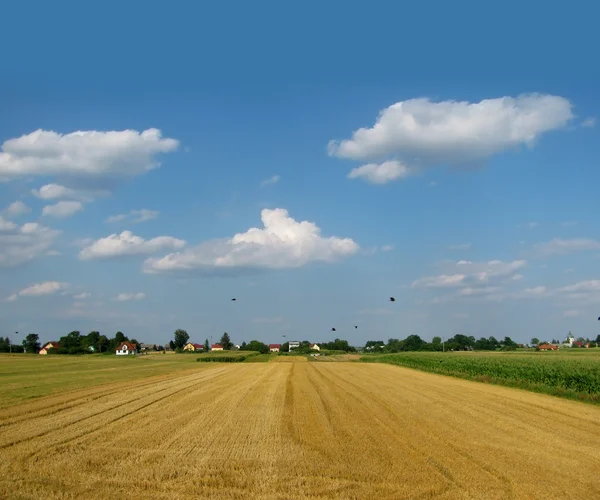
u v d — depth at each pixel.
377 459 13.54
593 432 17.70
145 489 11.00
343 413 21.58
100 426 18.05
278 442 15.55
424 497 10.53
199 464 12.93
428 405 24.36
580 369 32.72
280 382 37.81
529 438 16.48
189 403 24.62
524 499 10.43
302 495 10.65
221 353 142.25
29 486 11.09
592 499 10.48
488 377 39.12
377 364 73.25
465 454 14.18
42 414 20.64
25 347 176.75
